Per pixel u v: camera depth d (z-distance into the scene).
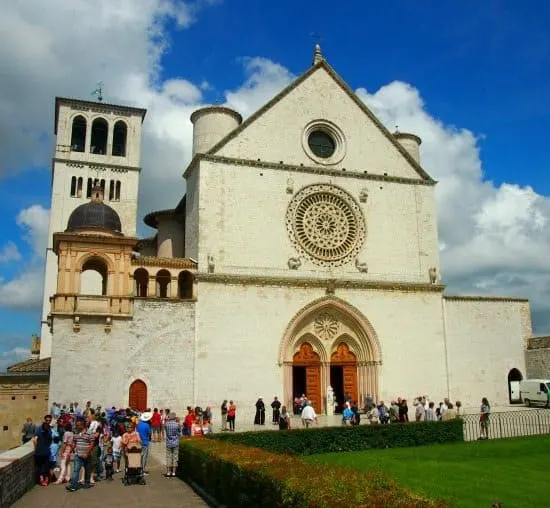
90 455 21.95
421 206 51.72
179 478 23.91
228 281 44.00
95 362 39.34
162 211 55.50
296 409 44.66
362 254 48.84
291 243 46.66
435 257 51.06
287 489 11.86
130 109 73.56
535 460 26.34
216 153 46.22
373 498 10.19
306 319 46.38
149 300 41.56
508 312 52.62
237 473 15.98
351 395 47.28
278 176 47.47
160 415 37.31
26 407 41.62
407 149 56.12
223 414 39.66
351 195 49.53
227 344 42.94
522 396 50.59
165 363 41.00
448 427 33.66
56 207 68.38
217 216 45.03
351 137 50.75
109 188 70.88
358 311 47.31
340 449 30.64
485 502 17.83
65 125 70.81
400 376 47.53
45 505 18.33
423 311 49.47
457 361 49.62
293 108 49.28
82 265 40.88
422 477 22.23
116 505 18.41
